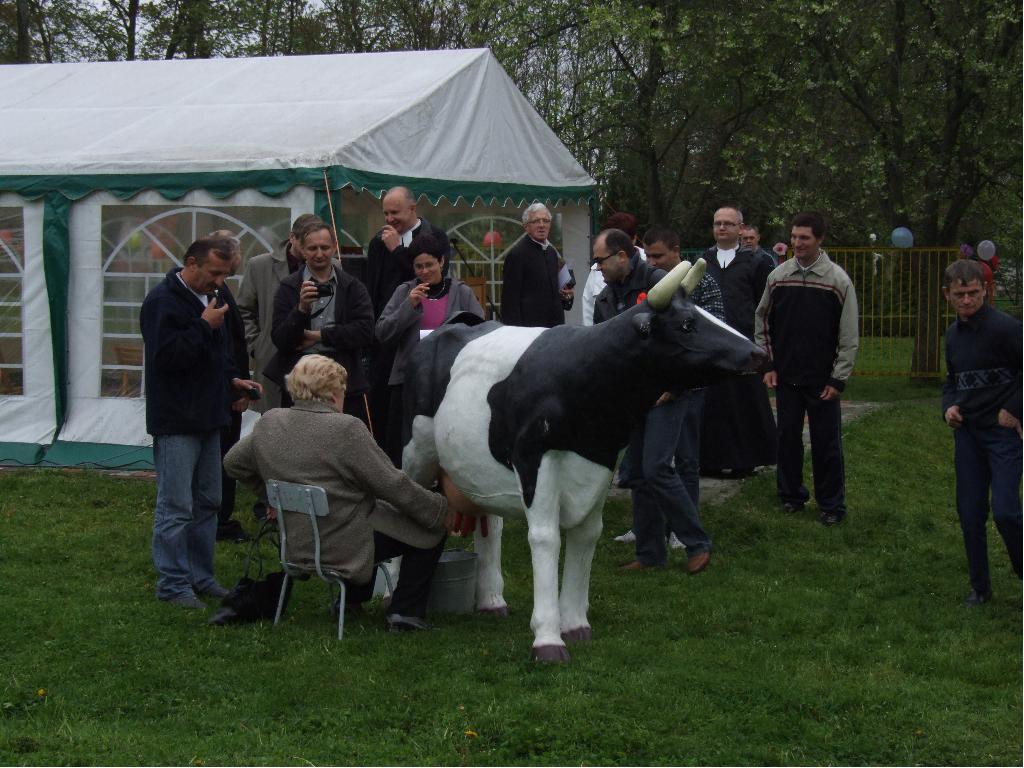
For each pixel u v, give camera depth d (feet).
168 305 21.25
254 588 20.66
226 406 22.47
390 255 26.35
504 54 65.87
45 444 35.86
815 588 23.73
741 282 30.04
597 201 44.32
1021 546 22.13
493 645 19.30
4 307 36.29
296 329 24.59
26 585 23.21
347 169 32.48
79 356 35.65
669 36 60.13
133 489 32.22
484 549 21.74
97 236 35.09
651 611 22.03
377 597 22.38
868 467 37.27
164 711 16.80
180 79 42.01
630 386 17.80
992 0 56.08
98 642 19.48
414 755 15.34
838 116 65.62
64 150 36.09
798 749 15.66
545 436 18.16
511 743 15.62
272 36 93.97
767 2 58.90
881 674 18.44
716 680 17.76
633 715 16.49
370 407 26.30
